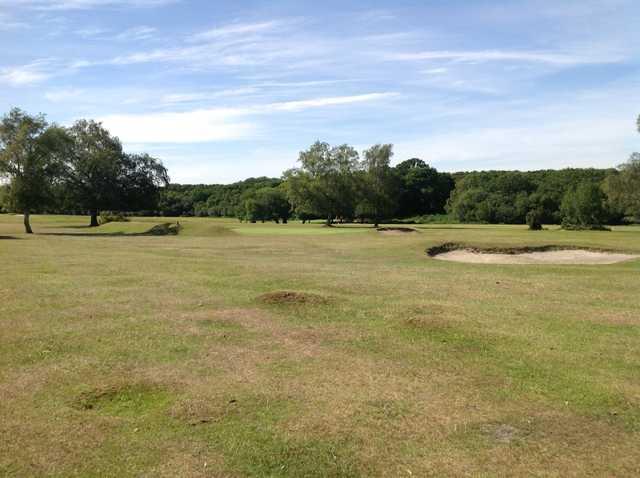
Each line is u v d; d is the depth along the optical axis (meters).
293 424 7.50
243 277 21.11
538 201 105.25
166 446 6.86
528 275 22.66
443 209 138.25
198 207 157.50
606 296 17.42
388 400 8.40
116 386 8.94
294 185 95.25
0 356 10.61
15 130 60.34
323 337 12.15
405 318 13.81
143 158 82.25
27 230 61.25
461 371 9.82
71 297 16.75
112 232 62.34
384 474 6.20
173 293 17.52
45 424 7.50
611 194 72.62
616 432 7.32
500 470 6.29
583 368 9.98
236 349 11.17
